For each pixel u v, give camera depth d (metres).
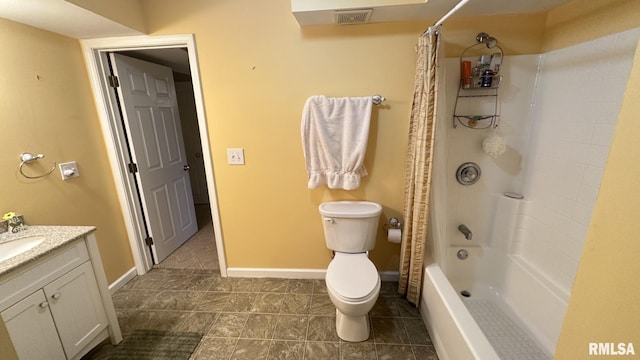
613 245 0.54
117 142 2.07
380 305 1.90
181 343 1.62
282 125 1.90
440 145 1.62
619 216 0.53
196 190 4.21
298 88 1.82
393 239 1.89
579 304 0.62
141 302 1.98
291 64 1.78
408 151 1.80
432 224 1.71
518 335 1.57
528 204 1.77
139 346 1.60
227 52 1.79
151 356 1.54
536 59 1.69
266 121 1.90
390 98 1.79
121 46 1.83
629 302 0.51
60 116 1.72
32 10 1.35
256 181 2.03
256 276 2.25
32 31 1.56
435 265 1.71
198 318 1.82
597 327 0.58
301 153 1.95
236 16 1.73
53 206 1.68
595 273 0.58
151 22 1.76
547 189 1.64
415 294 1.81
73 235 1.35
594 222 0.58
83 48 1.85
